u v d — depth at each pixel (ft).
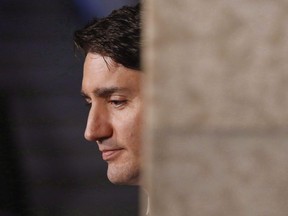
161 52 7.31
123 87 14.28
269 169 7.26
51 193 36.19
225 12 7.26
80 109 39.17
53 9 40.22
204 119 7.28
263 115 7.25
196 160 7.29
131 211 35.55
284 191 7.25
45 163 37.19
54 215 35.60
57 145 38.06
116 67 14.33
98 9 38.91
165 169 7.31
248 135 7.26
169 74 7.30
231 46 7.25
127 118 14.38
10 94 38.55
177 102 7.30
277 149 7.23
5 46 39.68
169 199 7.32
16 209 35.29
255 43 7.25
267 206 7.27
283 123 7.22
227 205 7.30
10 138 37.17
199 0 7.27
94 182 36.99
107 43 14.34
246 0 7.25
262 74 7.23
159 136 7.30
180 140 7.29
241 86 7.25
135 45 14.21
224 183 7.29
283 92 7.22
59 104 38.91
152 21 7.32
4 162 36.32
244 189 7.28
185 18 7.29
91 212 35.60
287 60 7.22
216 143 7.28
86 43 14.66
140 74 14.32
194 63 7.29
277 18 7.22
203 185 7.30
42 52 39.75
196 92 7.27
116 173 14.67
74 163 37.55
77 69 39.78
